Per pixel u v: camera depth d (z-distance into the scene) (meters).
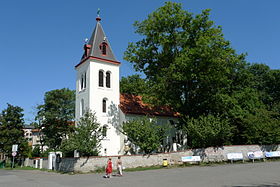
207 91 33.53
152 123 28.41
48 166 31.98
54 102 49.34
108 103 35.81
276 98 49.88
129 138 28.03
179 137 40.88
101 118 34.47
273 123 31.27
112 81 36.88
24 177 22.19
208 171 20.25
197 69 30.69
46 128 48.66
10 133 46.53
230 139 33.84
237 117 32.28
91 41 37.72
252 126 30.97
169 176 18.19
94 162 25.09
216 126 28.22
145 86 34.16
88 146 24.78
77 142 24.55
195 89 33.78
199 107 34.34
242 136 33.19
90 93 34.31
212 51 30.25
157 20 33.19
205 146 29.38
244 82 40.22
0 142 45.62
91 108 33.94
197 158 27.34
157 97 31.97
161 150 36.31
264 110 33.78
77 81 38.53
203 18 32.47
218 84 32.69
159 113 39.41
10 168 39.00
